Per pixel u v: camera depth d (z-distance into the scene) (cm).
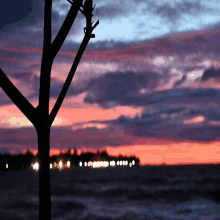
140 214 1574
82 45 293
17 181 2853
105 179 3453
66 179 3503
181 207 1770
